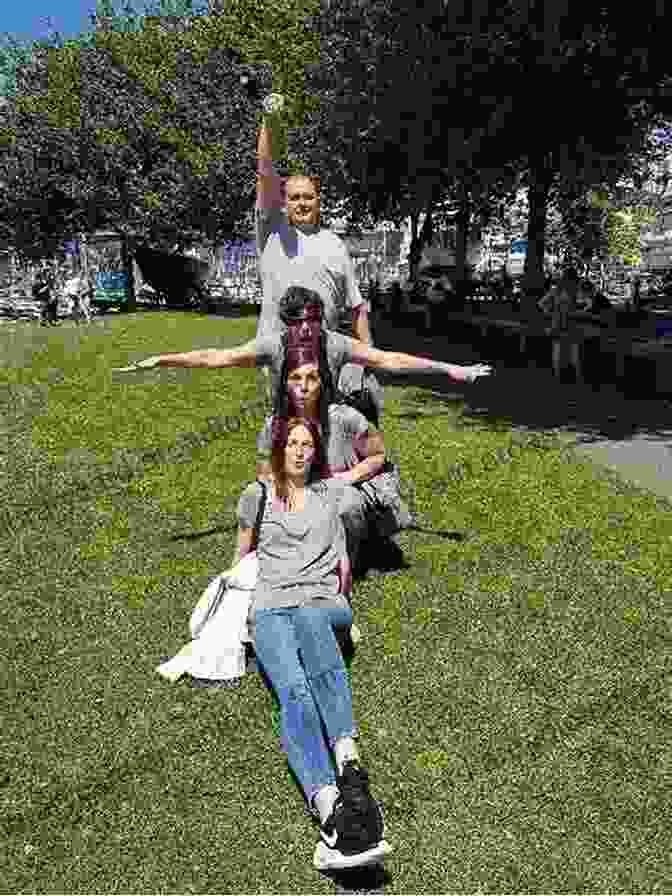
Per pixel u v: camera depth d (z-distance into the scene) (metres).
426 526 6.59
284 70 28.55
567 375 14.66
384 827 3.55
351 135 21.88
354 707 4.30
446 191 25.47
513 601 5.39
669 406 11.87
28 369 13.24
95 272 44.97
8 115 38.78
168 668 4.54
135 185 33.62
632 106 17.19
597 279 39.06
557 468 8.34
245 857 3.39
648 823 3.60
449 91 17.27
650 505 7.25
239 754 3.96
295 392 5.05
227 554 5.98
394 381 13.78
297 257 5.59
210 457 8.27
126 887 3.25
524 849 3.45
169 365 5.05
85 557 5.92
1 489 7.24
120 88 34.59
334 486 4.42
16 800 3.64
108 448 8.62
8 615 5.14
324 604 4.04
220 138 31.19
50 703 4.30
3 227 41.16
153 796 3.70
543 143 18.17
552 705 4.34
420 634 4.98
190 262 37.19
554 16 14.41
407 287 30.27
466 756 3.97
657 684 4.53
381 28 18.02
